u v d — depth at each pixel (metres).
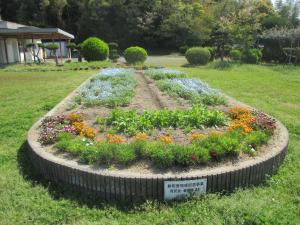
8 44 25.73
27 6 42.53
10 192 3.58
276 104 8.31
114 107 6.67
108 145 3.95
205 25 31.89
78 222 3.07
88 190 3.58
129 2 40.12
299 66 19.78
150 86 9.58
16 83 12.25
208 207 3.24
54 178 3.87
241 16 23.89
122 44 40.81
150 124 5.06
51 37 26.91
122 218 3.16
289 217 3.07
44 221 3.10
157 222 3.05
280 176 4.08
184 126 5.09
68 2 43.81
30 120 6.52
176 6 37.34
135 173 3.49
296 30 21.56
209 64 20.00
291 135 5.76
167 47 39.84
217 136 4.28
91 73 15.48
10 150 4.96
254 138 4.32
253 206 3.19
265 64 21.50
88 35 42.19
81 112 6.21
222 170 3.57
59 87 10.73
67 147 4.12
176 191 3.41
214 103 7.04
